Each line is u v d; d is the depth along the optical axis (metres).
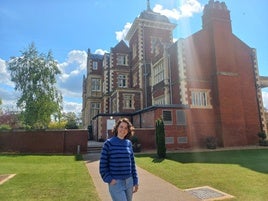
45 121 22.72
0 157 16.33
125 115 28.30
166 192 7.31
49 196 6.77
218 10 24.83
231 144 21.97
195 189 7.57
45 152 19.64
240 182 8.21
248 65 25.48
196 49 23.80
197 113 22.16
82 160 14.65
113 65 37.03
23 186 7.90
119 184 3.79
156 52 30.52
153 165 12.05
